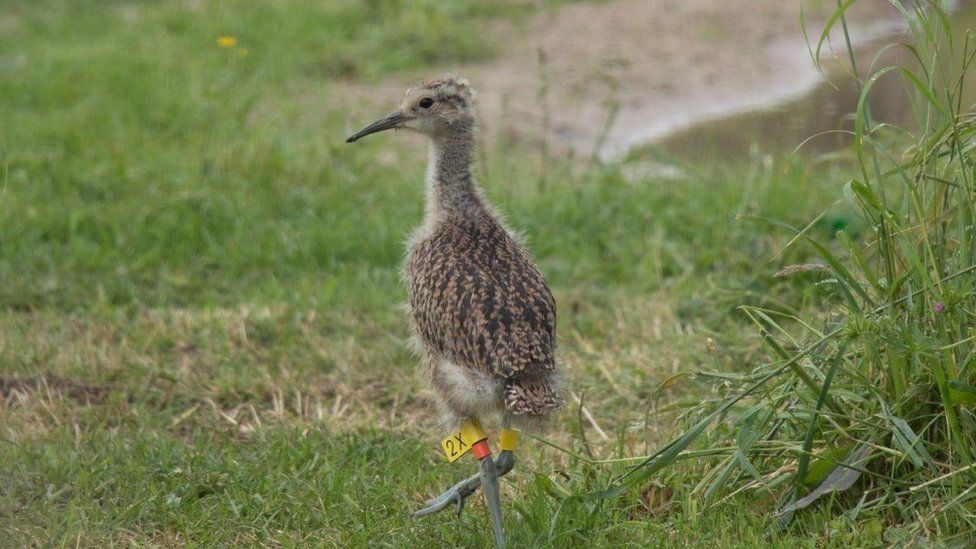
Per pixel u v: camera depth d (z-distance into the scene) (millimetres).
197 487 8953
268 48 21000
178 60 20078
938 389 7930
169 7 23312
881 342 7867
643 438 9562
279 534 8273
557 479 8898
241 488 8906
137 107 17906
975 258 7961
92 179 15266
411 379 11000
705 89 20203
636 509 8414
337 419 10250
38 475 9039
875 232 8367
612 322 12109
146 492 8812
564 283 13227
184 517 8484
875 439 7930
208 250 13938
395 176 15977
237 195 14945
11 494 8836
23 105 18250
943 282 7941
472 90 9500
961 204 7867
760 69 21156
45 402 10438
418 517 8461
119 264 13516
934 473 7664
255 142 16219
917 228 8141
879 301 8219
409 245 9195
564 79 20641
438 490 9000
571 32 23234
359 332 12023
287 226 14406
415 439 9883
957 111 8211
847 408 8188
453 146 9289
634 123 18672
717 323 11836
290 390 10852
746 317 11828
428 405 10383
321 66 20781
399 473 9203
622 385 10641
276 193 15102
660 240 13562
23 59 20125
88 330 11977
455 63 21500
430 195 9383
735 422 8227
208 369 11266
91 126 17109
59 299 12773
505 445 8000
